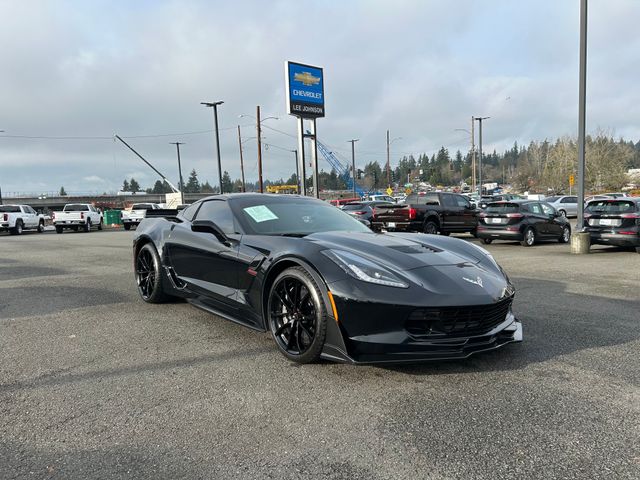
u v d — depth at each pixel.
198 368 3.43
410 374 3.28
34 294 6.23
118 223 41.59
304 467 2.16
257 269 3.78
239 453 2.29
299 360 3.44
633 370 3.33
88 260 10.45
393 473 2.11
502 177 153.12
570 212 28.86
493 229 14.09
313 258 3.37
